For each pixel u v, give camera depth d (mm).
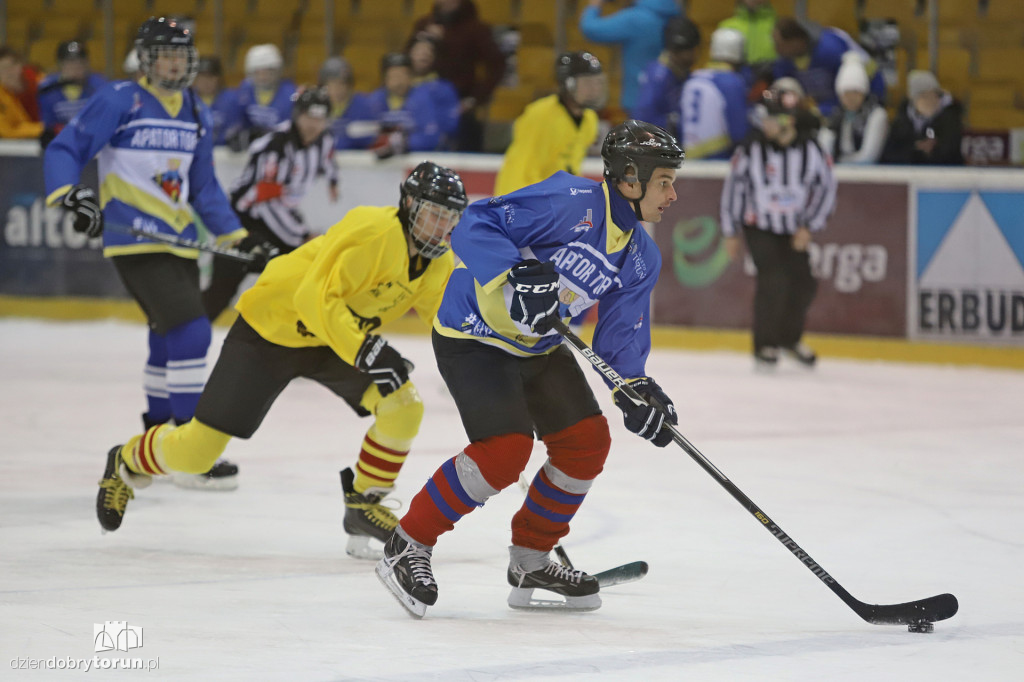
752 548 16094
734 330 35500
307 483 20016
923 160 34438
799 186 31844
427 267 15008
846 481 20422
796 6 40438
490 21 44812
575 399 13195
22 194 40875
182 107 20562
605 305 13258
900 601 13648
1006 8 39844
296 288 15109
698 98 35094
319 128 29094
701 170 35344
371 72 45250
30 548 15648
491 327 12750
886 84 39031
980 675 10914
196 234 21000
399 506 17094
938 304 33656
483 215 12500
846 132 35344
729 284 35469
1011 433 24906
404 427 15195
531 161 28578
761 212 32094
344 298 14555
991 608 13297
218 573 14602
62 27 49219
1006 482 20375
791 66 36250
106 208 20312
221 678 10625
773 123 31703
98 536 16375
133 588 13797
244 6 47625
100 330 39250
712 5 42219
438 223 14359
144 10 48781
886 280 34156
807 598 13766
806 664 11219
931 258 33656
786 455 22641
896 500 19031
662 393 13242
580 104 28359
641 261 13000
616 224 12656
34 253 41031
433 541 12969
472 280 12781
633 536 16719
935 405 28109
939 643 11930
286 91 39000
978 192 33031
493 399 12641
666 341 36312
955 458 22406
